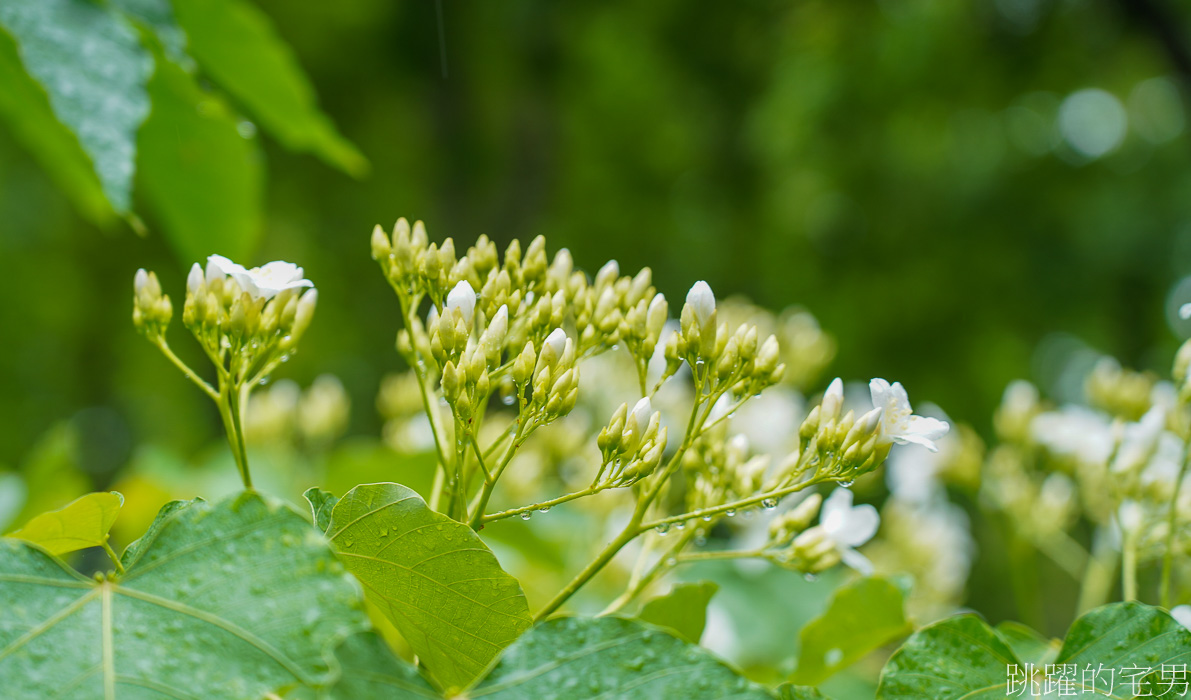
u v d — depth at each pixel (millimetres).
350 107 5188
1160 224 4723
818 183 5008
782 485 877
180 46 1036
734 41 5469
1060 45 4387
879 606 910
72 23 951
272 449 1244
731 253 5613
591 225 5582
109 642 757
